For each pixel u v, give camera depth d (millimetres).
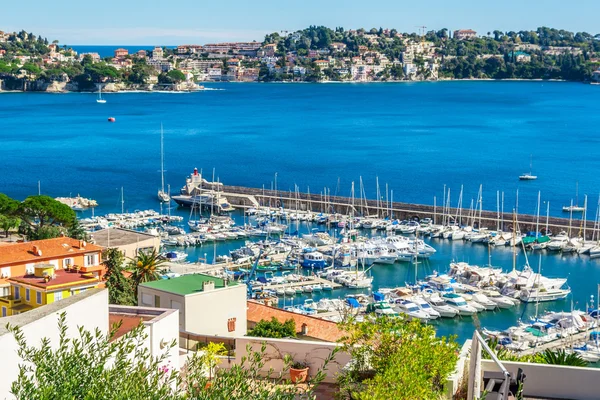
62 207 139875
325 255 147375
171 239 162000
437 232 168750
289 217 184750
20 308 65875
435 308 114750
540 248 158250
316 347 32312
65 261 83250
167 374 25859
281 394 20469
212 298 54625
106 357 19344
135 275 84062
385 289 123875
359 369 29797
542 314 116500
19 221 136500
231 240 166625
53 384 18141
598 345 97875
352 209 188000
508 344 99562
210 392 19672
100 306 23734
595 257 154000
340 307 110750
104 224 178250
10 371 19438
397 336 29547
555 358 36469
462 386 29109
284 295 122500
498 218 177625
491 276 130250
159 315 31062
